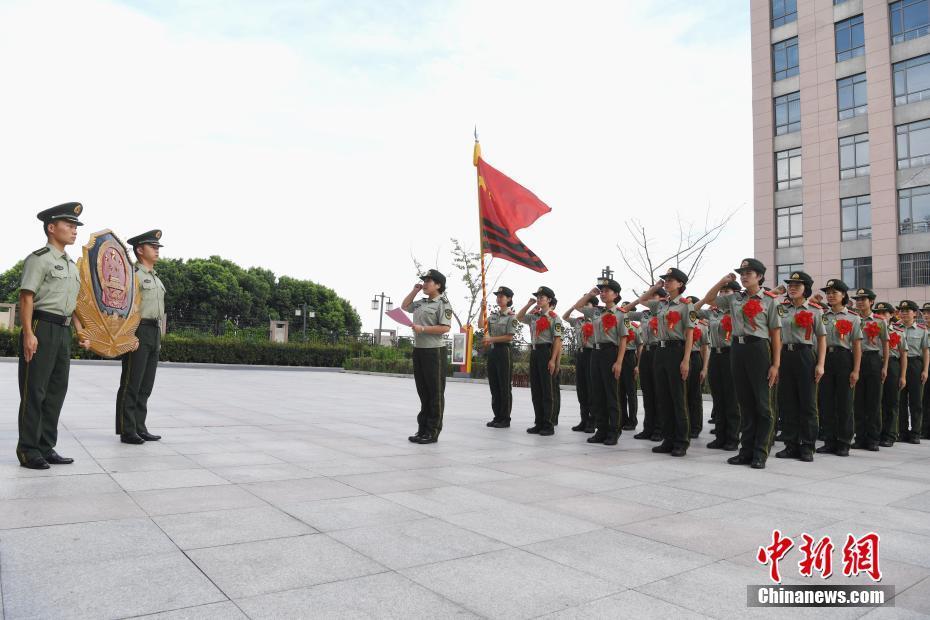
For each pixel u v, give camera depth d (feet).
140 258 20.95
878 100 91.86
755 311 20.42
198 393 44.45
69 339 16.89
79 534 10.75
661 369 22.39
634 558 10.49
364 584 8.98
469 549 10.69
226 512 12.45
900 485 17.29
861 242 93.09
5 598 8.11
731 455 22.85
